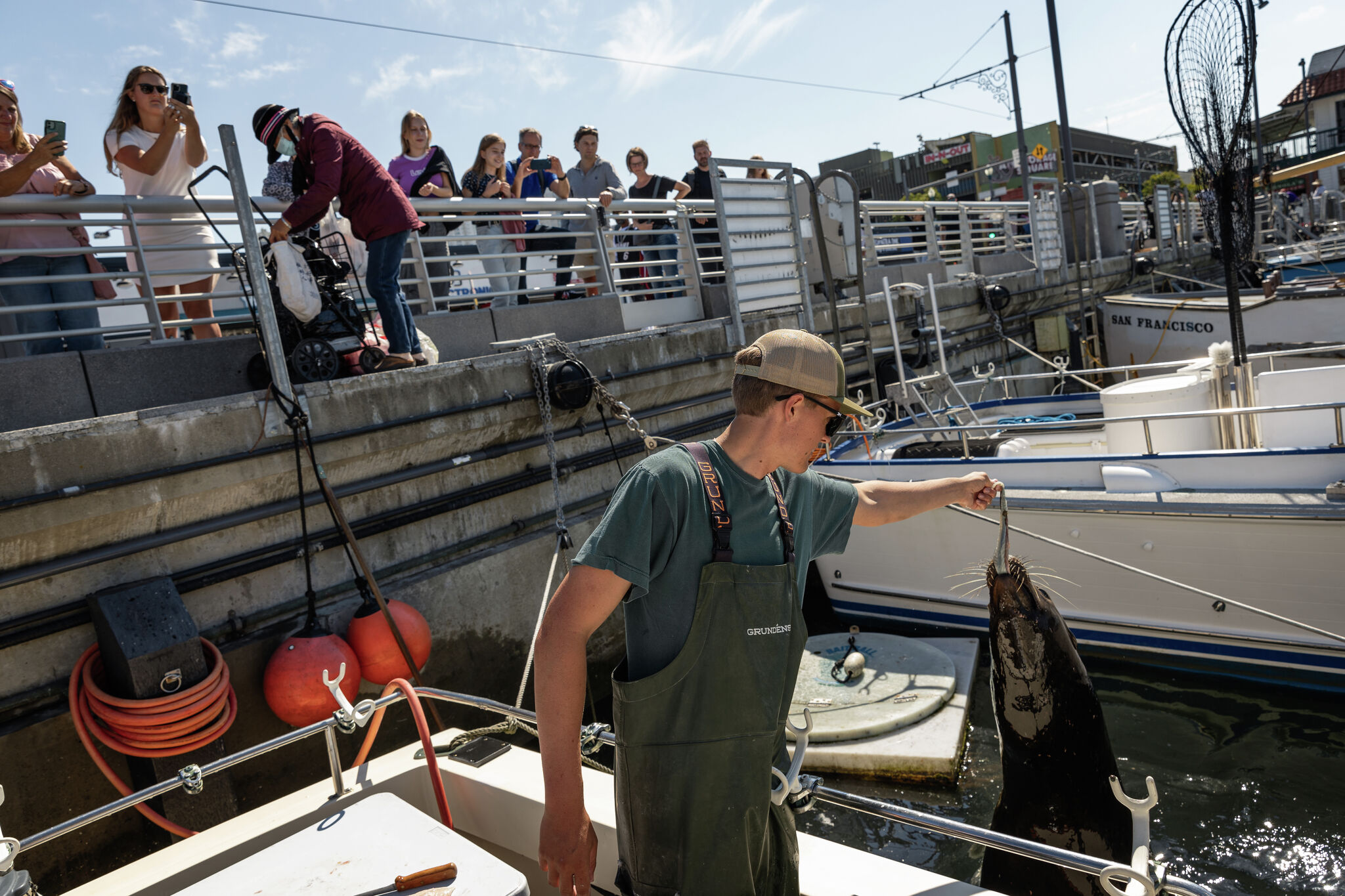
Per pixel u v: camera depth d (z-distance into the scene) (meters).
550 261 9.13
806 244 11.84
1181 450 6.91
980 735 5.83
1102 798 2.80
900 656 6.73
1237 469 6.36
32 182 5.27
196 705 4.27
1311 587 6.02
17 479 4.11
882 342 12.00
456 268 8.27
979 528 7.39
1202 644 6.51
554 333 7.60
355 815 2.07
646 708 1.65
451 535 6.36
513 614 6.66
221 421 4.89
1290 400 6.26
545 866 1.57
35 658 4.33
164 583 4.55
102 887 2.30
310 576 5.43
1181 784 5.24
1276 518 6.02
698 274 9.59
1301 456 6.11
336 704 4.89
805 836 2.32
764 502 1.72
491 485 6.61
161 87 5.74
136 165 5.73
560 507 6.46
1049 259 17.42
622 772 1.73
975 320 14.55
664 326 8.88
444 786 2.81
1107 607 6.89
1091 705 2.81
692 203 9.46
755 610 1.65
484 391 6.34
